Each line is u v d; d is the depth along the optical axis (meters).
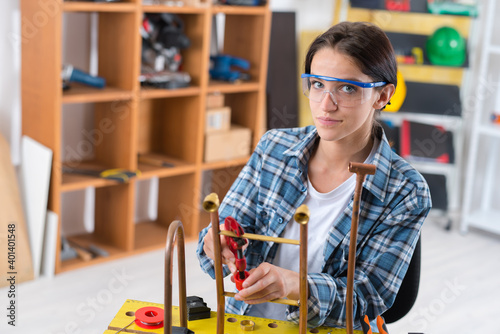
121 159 3.39
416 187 1.31
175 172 3.53
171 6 3.24
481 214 4.40
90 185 3.18
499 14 4.60
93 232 3.68
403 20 4.49
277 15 4.08
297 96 4.20
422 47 4.44
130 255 3.46
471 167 4.18
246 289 1.10
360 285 1.26
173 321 1.25
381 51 1.21
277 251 1.42
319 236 1.38
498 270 3.69
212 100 3.68
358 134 1.33
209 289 3.10
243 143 3.85
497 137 4.44
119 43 3.25
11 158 3.19
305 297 1.07
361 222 1.33
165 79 3.38
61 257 3.27
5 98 3.22
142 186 3.91
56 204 3.08
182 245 1.13
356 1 4.22
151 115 3.74
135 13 3.11
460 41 4.32
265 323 1.27
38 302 2.87
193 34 3.51
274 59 4.09
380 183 1.32
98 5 2.96
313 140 1.40
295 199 1.40
